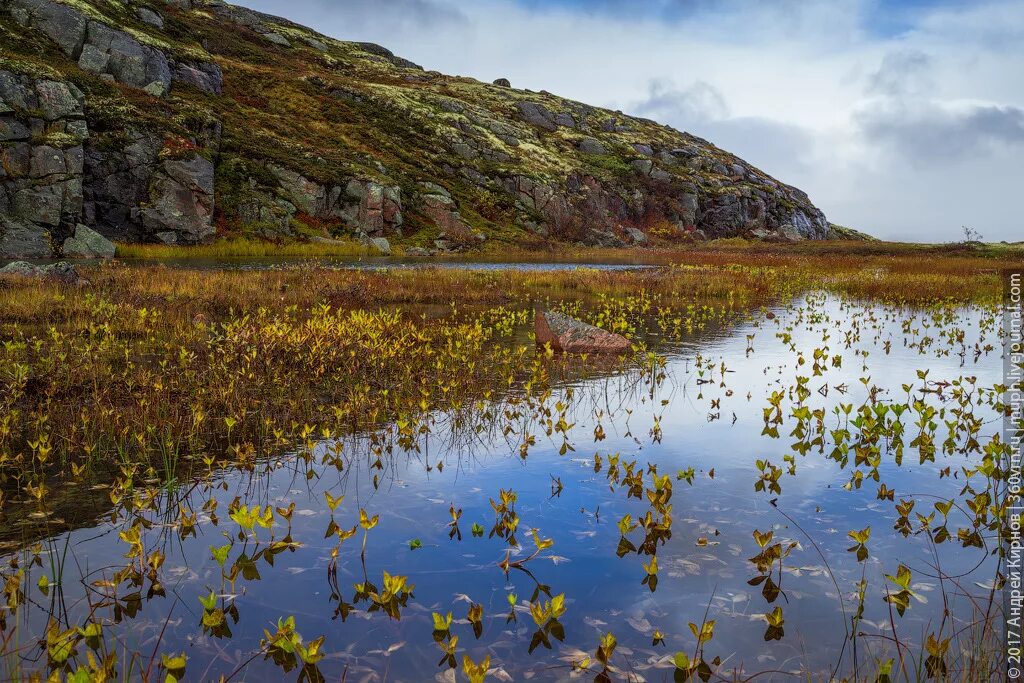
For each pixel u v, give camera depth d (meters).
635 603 3.54
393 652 3.10
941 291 23.27
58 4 45.53
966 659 3.03
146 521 4.50
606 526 4.51
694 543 4.26
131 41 47.81
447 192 61.62
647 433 6.78
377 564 3.95
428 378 8.95
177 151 41.72
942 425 7.11
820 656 3.08
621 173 85.94
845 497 5.05
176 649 3.10
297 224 46.97
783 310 19.22
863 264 41.66
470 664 2.57
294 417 7.05
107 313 12.42
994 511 4.36
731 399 8.25
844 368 10.31
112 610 3.42
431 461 5.86
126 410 6.96
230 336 9.57
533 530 4.03
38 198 35.00
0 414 6.41
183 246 40.94
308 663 2.91
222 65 62.31
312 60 84.38
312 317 14.31
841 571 3.90
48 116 37.25
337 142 59.03
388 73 93.56
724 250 64.88
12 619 3.30
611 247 68.94
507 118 88.00
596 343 11.64
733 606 3.51
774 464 5.82
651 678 2.92
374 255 46.38
